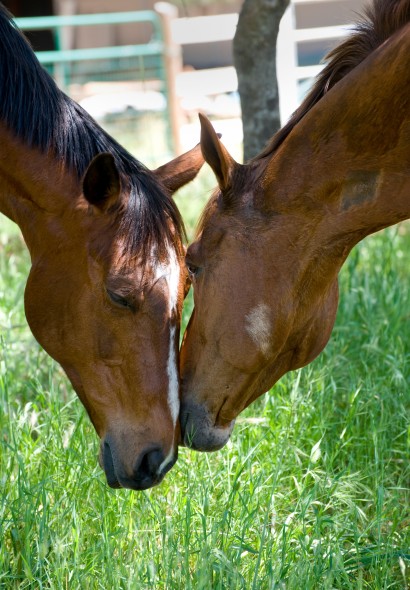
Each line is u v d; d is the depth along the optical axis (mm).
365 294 4934
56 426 3674
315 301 3195
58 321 3275
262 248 3086
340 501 3562
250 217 3094
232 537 3104
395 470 3941
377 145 2963
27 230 3385
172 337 3133
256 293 3088
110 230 3145
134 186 3186
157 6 11273
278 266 3092
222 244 3109
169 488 3570
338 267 3191
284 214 3074
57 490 3363
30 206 3336
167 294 3104
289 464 3750
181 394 3238
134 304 3096
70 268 3232
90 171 3016
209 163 3043
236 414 3283
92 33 17906
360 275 5363
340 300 5008
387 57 2881
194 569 3088
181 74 13562
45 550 2869
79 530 3145
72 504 3164
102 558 3008
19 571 3098
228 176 3064
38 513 3180
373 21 3084
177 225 3225
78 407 3975
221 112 14203
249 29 5027
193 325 3244
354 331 4762
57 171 3283
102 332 3182
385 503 3516
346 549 3361
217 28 16703
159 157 11234
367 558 3168
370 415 4012
